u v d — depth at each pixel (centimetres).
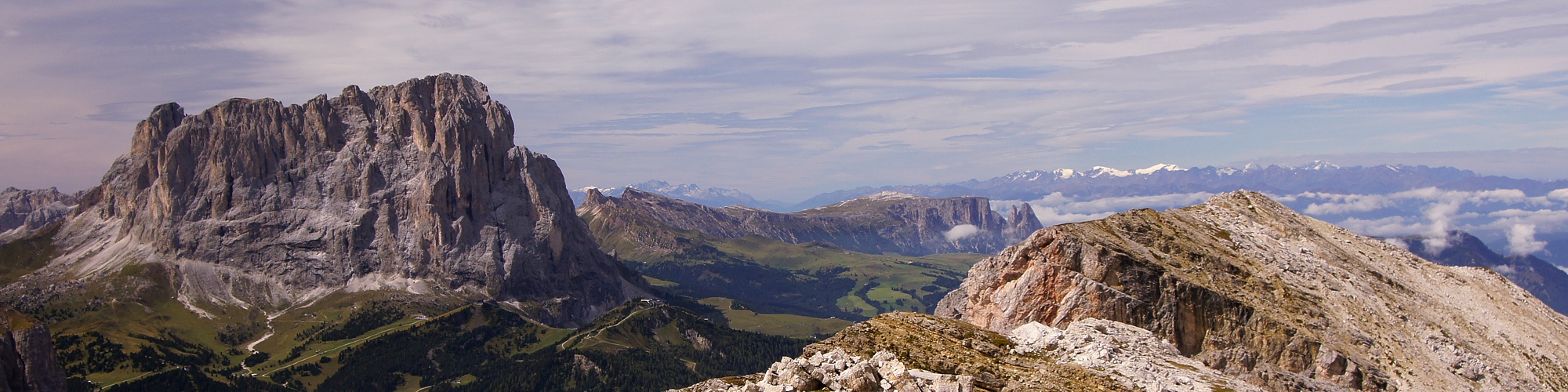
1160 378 8106
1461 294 15725
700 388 6644
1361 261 15862
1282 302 13300
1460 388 12538
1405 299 14725
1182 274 13112
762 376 7012
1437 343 13400
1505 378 13175
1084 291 12469
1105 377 7975
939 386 6731
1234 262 14038
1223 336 12494
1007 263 13162
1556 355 14425
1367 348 12775
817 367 6569
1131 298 12406
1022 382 7769
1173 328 12394
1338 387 11831
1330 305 13612
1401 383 12200
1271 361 12312
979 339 8731
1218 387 8056
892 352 8138
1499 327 14788
